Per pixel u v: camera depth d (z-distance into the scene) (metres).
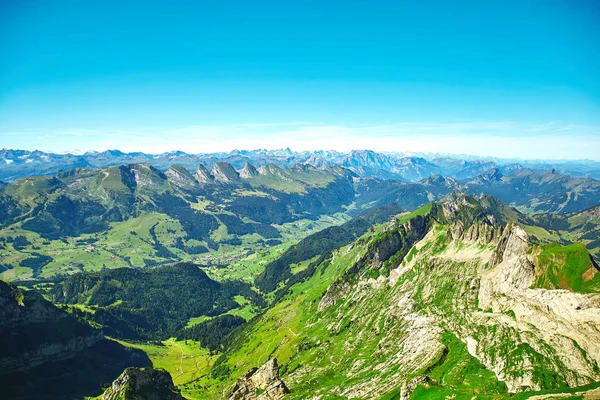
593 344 166.50
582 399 123.38
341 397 197.25
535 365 168.75
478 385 168.38
